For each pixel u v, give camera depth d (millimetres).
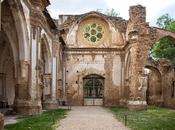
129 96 36344
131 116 23953
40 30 23141
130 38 34344
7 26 20812
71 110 30969
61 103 38906
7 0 19484
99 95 41219
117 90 40812
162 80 42250
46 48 30344
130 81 34844
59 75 36594
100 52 41250
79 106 39281
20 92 21438
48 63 31500
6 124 16016
